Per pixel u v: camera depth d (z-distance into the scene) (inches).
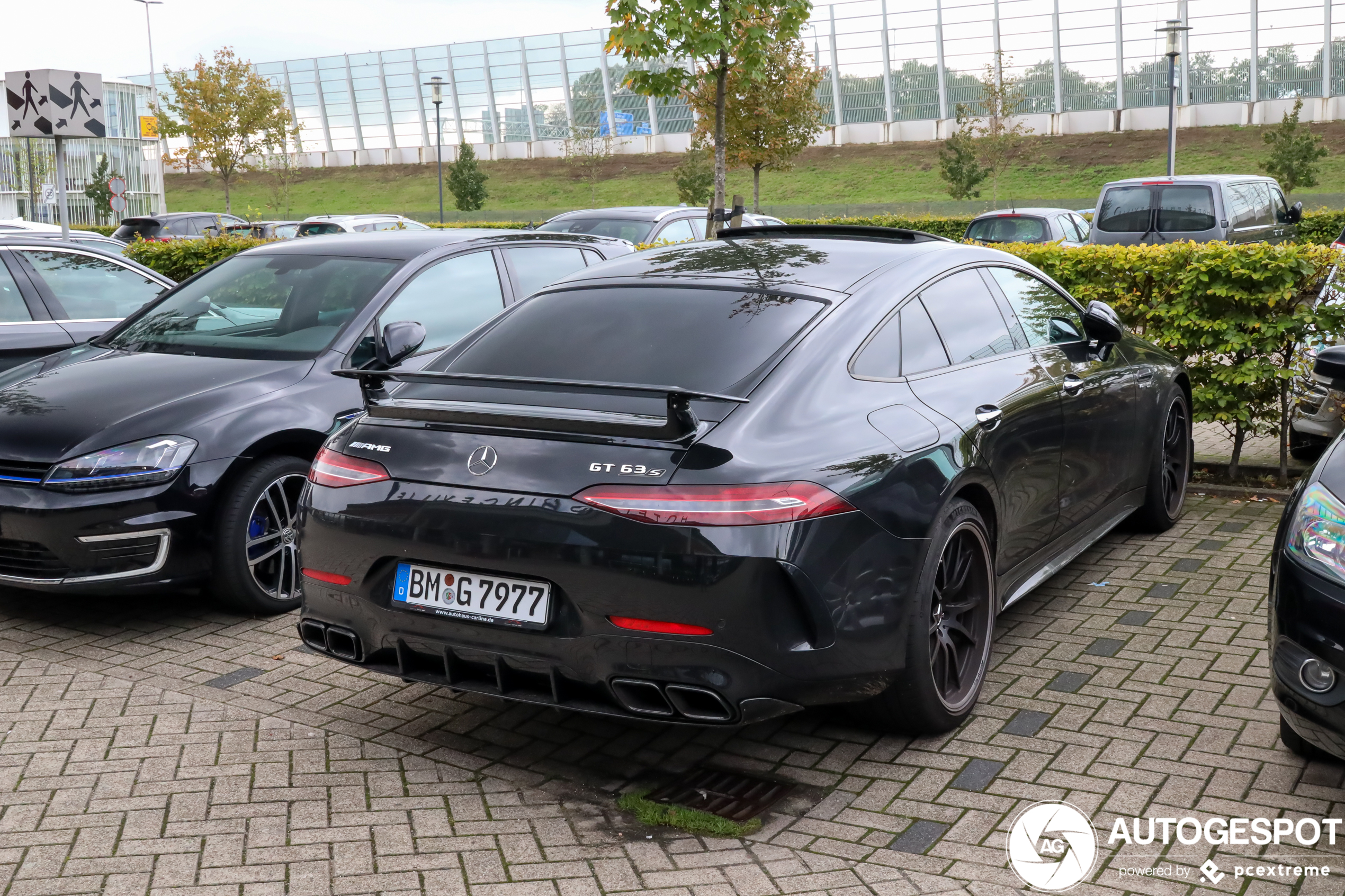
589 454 126.0
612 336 148.6
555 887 116.0
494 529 127.0
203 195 2950.3
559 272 260.8
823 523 124.4
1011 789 133.3
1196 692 157.8
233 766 143.9
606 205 2341.3
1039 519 172.6
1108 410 195.0
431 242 244.4
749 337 142.1
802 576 122.6
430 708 161.8
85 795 136.3
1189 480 275.7
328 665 178.2
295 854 122.8
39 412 193.6
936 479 139.3
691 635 120.8
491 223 1648.6
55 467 183.8
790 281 154.8
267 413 197.6
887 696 141.0
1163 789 132.0
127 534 183.8
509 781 139.9
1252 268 256.8
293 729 154.7
